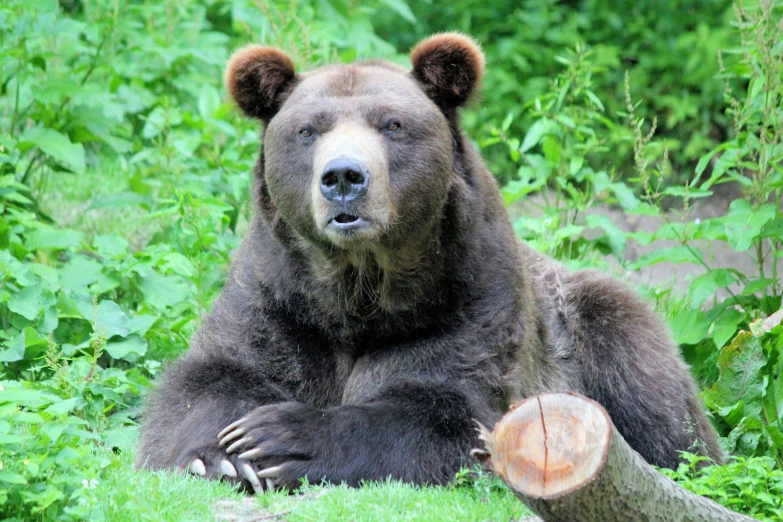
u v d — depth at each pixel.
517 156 16.53
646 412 11.06
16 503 7.21
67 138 15.16
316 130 9.48
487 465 6.85
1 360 11.48
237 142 16.34
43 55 16.05
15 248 13.06
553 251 15.36
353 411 9.05
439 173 9.54
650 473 6.98
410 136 9.48
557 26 25.14
